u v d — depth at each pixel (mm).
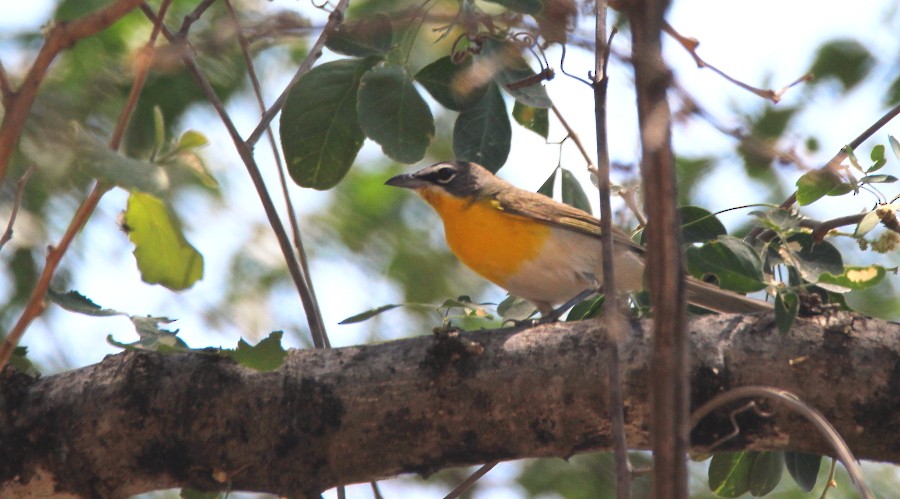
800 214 8719
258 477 7520
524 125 10312
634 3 4348
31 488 7543
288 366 7613
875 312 13523
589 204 10406
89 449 7484
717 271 7500
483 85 8812
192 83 12047
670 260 4531
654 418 4637
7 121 5176
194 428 7449
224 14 10891
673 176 4484
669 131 4406
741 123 6621
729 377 7223
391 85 8578
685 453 4602
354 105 8836
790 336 7285
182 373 7562
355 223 14680
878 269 7168
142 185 5434
